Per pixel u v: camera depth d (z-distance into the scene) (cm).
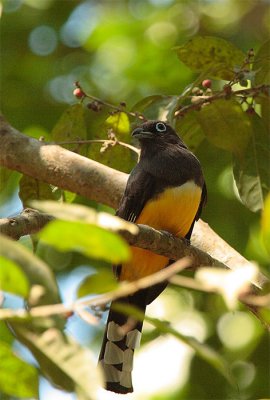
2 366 571
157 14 1748
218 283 530
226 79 1120
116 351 975
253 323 1416
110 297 528
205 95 1107
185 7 1739
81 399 507
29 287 527
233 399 1362
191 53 1112
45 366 528
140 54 1702
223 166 1484
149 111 1139
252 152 1112
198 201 1110
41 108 1645
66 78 1678
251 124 1110
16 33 1697
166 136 1164
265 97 1099
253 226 1468
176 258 941
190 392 1353
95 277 550
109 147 1117
